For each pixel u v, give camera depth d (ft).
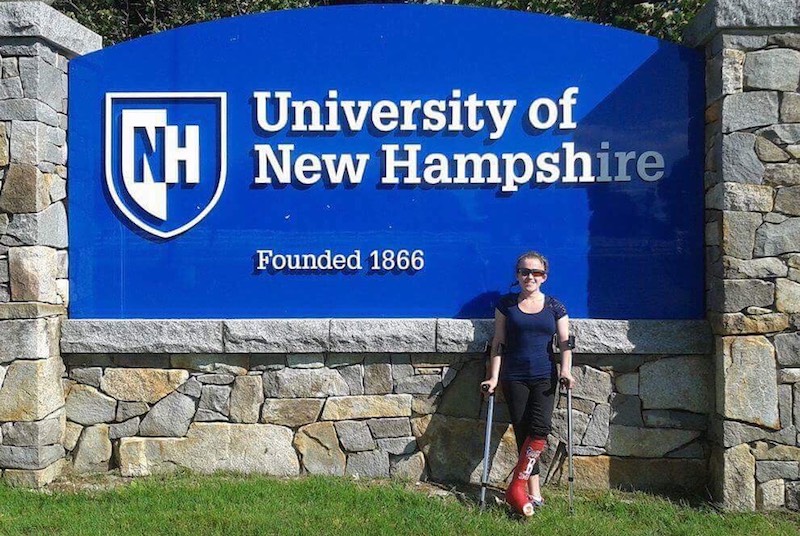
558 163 18.62
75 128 18.97
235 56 18.86
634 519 16.83
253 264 18.90
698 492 18.08
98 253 18.95
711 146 17.95
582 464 18.37
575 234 18.60
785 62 17.03
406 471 18.65
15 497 17.34
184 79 18.89
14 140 17.75
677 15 27.68
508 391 17.40
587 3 29.22
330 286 18.85
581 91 18.61
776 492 17.07
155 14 33.86
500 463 18.47
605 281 18.57
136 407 18.84
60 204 18.69
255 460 18.75
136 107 18.93
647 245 18.52
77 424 18.92
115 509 16.81
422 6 18.75
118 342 18.58
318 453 18.71
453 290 18.76
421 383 18.61
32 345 17.76
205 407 18.78
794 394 17.01
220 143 18.85
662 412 18.24
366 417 18.67
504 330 17.70
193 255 18.90
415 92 18.76
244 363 18.76
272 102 18.88
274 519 16.19
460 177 18.69
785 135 17.02
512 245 18.69
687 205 18.44
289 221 18.84
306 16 18.81
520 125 18.66
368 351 18.47
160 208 18.88
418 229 18.78
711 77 17.92
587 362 18.40
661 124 18.49
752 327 17.02
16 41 17.78
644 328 18.11
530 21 18.66
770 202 17.04
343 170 18.80
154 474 18.76
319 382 18.69
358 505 17.06
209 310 18.90
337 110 18.81
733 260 17.08
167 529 15.85
